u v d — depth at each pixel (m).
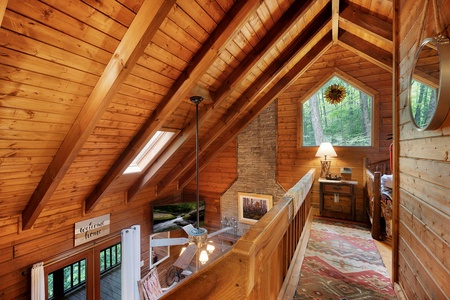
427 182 1.25
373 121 4.11
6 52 1.37
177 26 1.91
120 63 1.72
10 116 1.71
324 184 4.23
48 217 3.14
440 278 1.10
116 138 2.76
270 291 1.16
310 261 2.32
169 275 5.52
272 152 5.13
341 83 4.54
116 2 1.49
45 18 1.35
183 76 2.41
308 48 3.57
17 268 2.85
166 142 3.63
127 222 4.52
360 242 2.85
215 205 5.98
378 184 2.99
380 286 1.87
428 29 1.19
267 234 1.00
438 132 1.11
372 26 2.66
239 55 2.75
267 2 2.22
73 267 4.37
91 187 3.39
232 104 3.90
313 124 4.79
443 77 0.96
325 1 2.77
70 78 1.74
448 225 1.03
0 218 2.66
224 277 0.69
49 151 2.26
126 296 4.04
